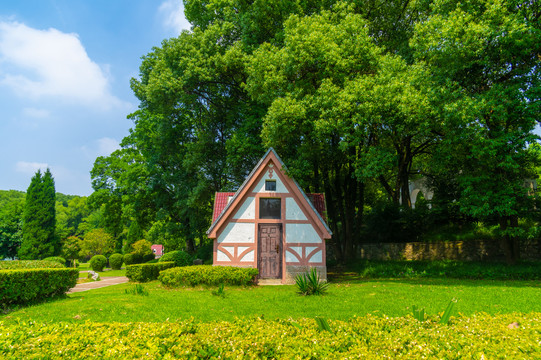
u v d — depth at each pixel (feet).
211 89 93.30
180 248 172.96
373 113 52.75
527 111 47.80
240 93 92.22
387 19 76.48
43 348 13.91
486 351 13.14
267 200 58.23
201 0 95.09
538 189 83.51
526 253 63.93
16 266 54.90
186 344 13.94
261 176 58.23
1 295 32.60
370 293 39.75
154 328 16.76
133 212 126.72
